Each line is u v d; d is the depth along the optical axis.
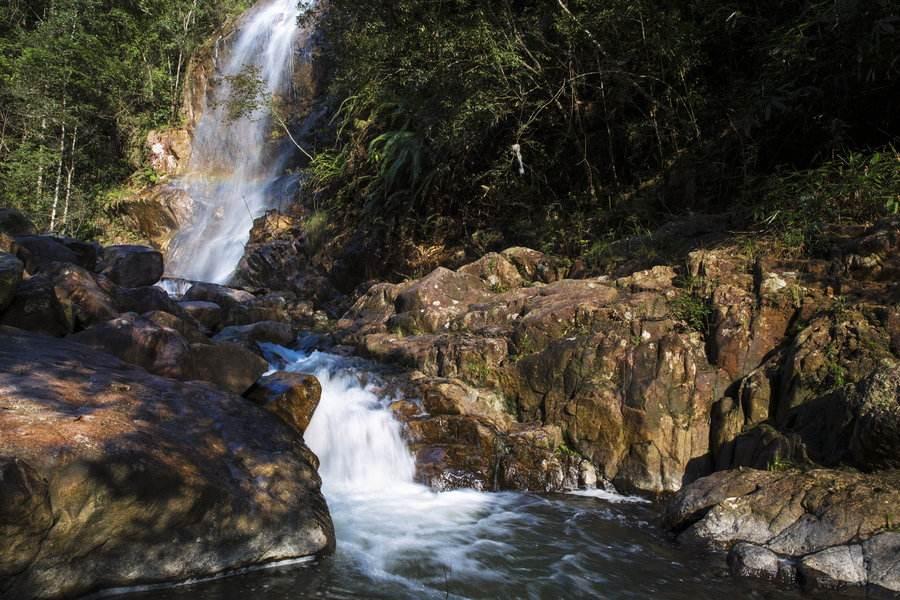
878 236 5.71
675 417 5.61
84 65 20.34
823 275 5.82
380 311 8.16
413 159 11.34
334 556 4.29
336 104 16.22
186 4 22.39
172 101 21.36
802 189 6.94
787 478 4.51
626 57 8.95
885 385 4.43
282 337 8.12
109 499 3.52
